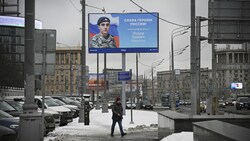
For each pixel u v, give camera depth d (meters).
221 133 5.61
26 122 11.62
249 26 29.19
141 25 38.56
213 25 28.88
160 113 16.19
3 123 13.12
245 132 5.70
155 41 38.50
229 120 12.88
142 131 20.98
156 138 17.41
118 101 18.47
